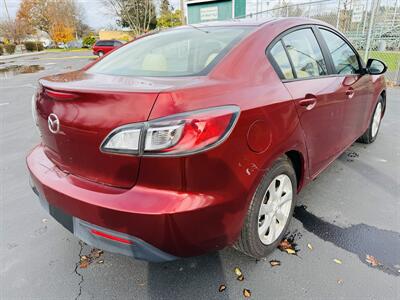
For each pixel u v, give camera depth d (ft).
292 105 6.58
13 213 9.14
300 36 8.05
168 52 7.32
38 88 6.64
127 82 5.66
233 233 5.66
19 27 156.25
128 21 106.11
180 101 4.83
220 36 7.18
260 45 6.74
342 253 7.14
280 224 7.16
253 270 6.72
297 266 6.79
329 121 8.36
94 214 5.23
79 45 178.70
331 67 8.93
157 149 4.68
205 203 4.99
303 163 7.46
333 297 5.99
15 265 7.07
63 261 7.18
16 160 13.14
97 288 6.41
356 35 38.04
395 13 40.22
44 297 6.23
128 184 5.14
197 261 7.02
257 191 5.98
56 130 5.85
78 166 5.70
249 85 5.97
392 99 22.71
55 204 5.88
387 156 12.52
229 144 5.10
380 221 8.29
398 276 6.46
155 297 6.15
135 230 4.98
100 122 5.10
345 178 10.70
